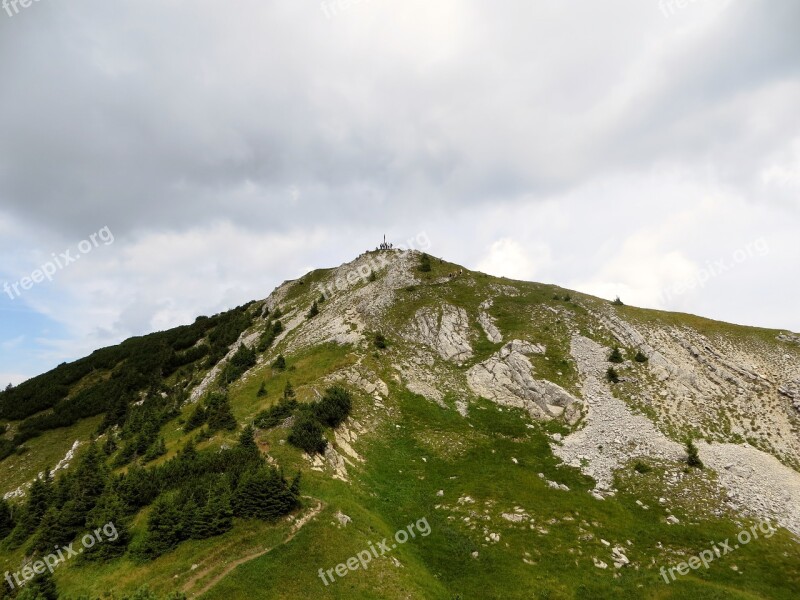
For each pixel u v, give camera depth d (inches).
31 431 4303.6
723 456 2230.6
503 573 1565.0
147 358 5438.0
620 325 3467.0
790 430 2450.8
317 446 2082.9
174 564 1397.6
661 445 2317.9
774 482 2059.5
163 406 3912.4
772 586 1507.1
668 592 1470.2
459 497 2005.4
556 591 1482.5
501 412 2770.7
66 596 1359.5
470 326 3725.4
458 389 2997.0
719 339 3312.0
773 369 2920.8
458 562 1628.9
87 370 5570.9
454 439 2479.1
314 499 1729.8
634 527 1806.1
